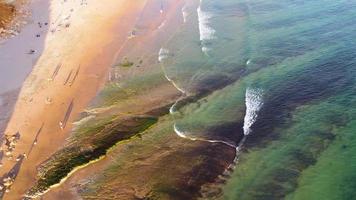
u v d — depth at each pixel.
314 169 25.31
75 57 37.28
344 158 25.73
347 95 30.52
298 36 38.16
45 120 30.05
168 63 36.00
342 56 34.62
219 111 30.34
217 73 34.34
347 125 28.06
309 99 30.70
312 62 34.41
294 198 23.72
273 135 28.02
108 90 33.06
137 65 36.00
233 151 27.06
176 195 24.41
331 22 39.56
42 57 37.41
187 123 29.41
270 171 25.48
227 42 38.34
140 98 32.09
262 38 38.44
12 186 25.06
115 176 25.77
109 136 28.44
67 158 26.80
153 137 28.41
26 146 27.80
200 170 25.84
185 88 32.91
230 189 24.59
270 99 31.09
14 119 30.14
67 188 25.11
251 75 33.75
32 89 33.31
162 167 26.19
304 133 27.91
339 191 23.81
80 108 31.19
